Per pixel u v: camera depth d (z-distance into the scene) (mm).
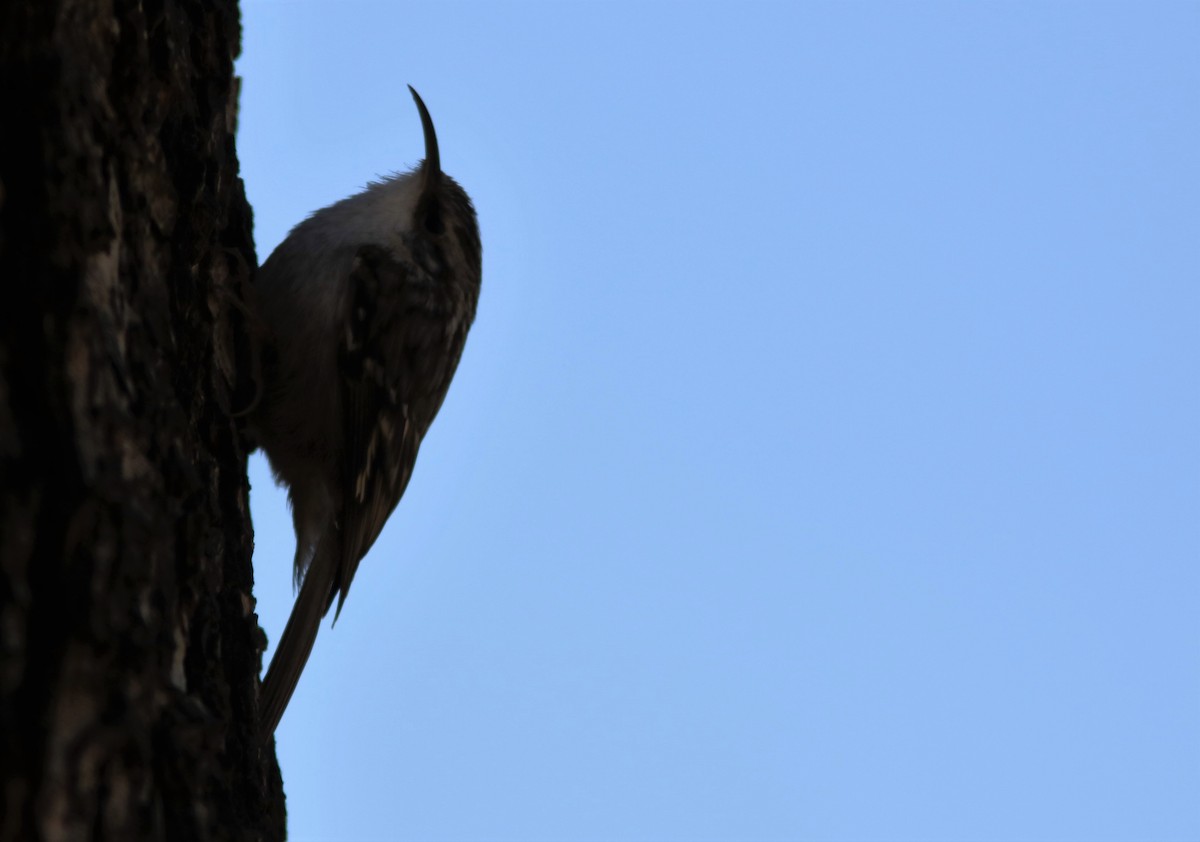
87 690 3105
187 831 3350
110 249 3689
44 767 2959
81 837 3000
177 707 3455
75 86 3594
